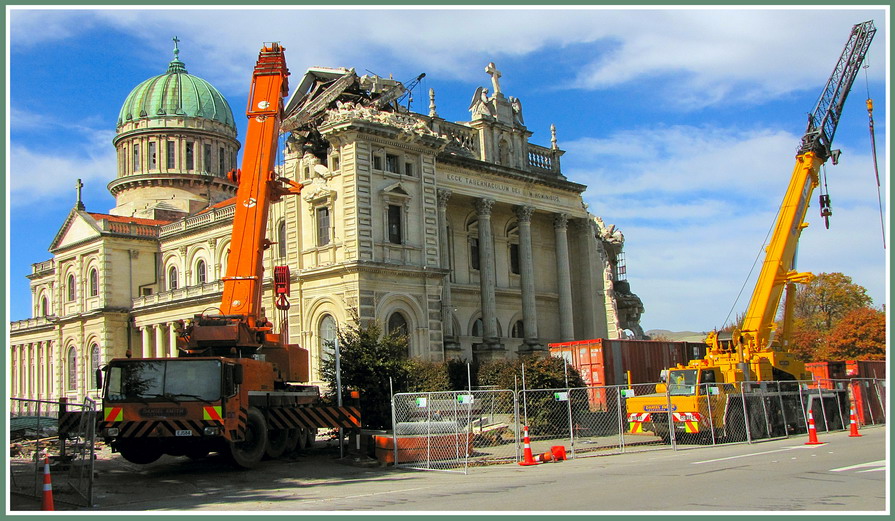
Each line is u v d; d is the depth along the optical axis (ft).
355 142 185.47
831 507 56.34
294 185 112.78
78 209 285.23
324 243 191.31
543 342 240.53
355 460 104.27
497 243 236.22
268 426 101.71
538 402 128.47
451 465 97.71
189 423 87.76
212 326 98.27
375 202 188.03
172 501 73.72
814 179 134.82
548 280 246.68
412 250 193.47
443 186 209.26
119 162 335.26
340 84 197.47
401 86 205.77
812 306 339.16
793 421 129.49
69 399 284.82
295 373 114.73
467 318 222.69
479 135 226.17
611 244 291.38
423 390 131.54
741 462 87.81
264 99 111.55
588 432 138.82
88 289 281.13
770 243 132.26
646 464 90.74
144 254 279.90
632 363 163.32
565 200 245.04
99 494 77.87
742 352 126.31
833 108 134.62
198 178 329.52
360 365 126.62
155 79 342.64
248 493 77.82
